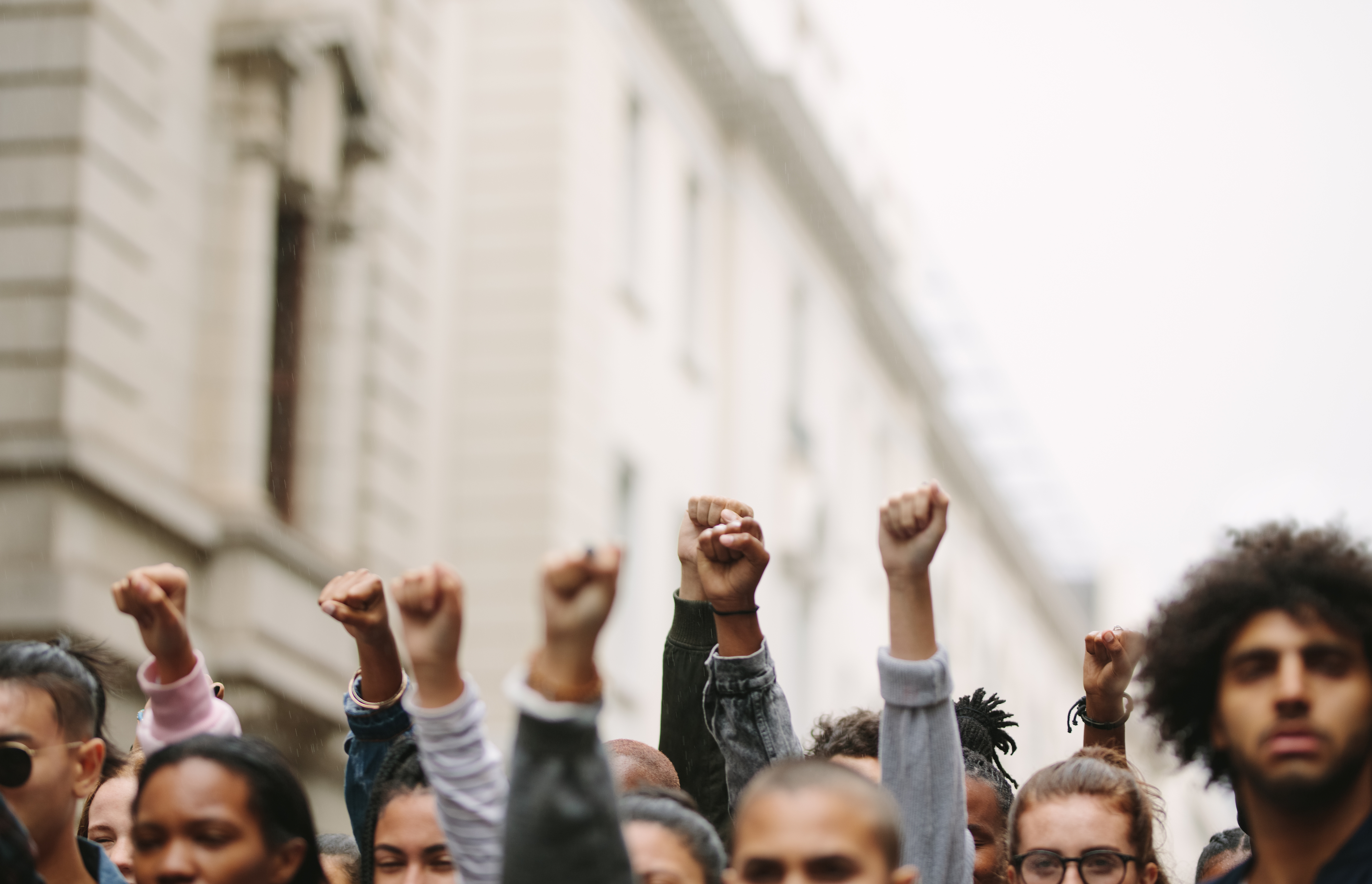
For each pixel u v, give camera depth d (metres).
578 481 15.83
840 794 2.75
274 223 12.47
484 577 15.13
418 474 14.55
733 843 3.02
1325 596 2.61
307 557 12.18
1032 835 3.74
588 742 2.61
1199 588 2.68
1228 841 4.58
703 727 3.88
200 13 12.13
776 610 22.05
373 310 13.73
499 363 15.42
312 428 12.88
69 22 10.99
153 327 11.50
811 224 24.00
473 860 2.85
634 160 18.34
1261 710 2.60
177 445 11.75
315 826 3.22
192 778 3.06
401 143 14.19
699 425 19.91
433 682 2.84
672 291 19.20
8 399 10.66
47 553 10.37
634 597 17.62
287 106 12.44
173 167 11.79
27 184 10.87
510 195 15.69
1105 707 4.13
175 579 3.43
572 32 15.98
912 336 28.03
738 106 20.89
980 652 34.06
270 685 11.73
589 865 2.59
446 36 15.52
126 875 3.95
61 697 3.33
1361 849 2.57
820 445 24.27
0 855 2.90
